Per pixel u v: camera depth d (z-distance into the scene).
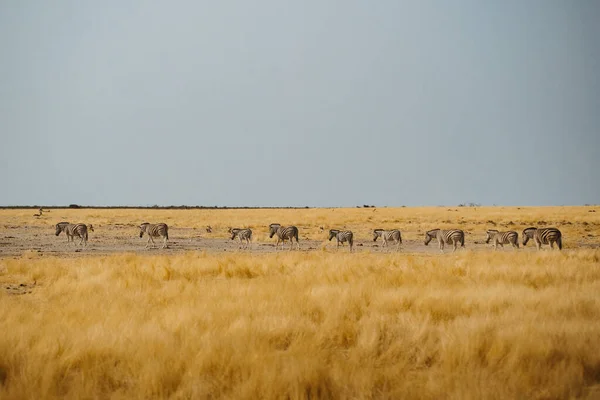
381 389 19.33
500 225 141.50
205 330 25.83
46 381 18.73
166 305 33.06
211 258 61.62
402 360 21.78
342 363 20.69
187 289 38.66
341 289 37.34
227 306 31.14
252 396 17.98
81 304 32.66
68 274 48.31
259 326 25.75
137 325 26.70
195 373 19.70
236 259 61.53
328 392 18.58
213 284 41.16
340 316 28.39
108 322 27.42
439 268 50.59
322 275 45.66
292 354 21.94
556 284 39.88
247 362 20.38
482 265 51.78
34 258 69.38
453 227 136.62
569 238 106.81
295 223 153.38
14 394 17.83
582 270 46.97
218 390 19.02
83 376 19.28
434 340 24.05
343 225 146.25
